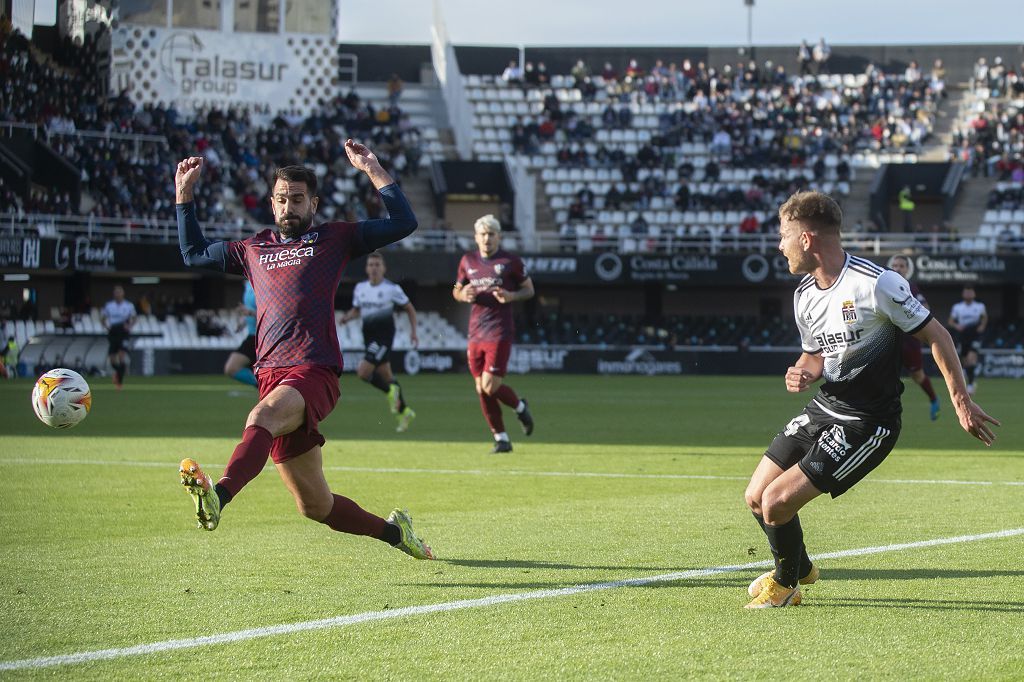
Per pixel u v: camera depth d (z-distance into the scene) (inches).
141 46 1688.0
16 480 393.1
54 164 1429.6
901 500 347.3
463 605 208.1
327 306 234.8
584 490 374.0
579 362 1553.9
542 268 1569.9
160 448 510.3
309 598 213.3
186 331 1502.2
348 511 238.8
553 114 1878.7
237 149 1596.9
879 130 1845.5
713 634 189.0
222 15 1708.9
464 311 1713.8
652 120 1923.0
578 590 220.7
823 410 209.6
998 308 1800.0
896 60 2055.9
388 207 239.8
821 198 206.5
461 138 1838.1
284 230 240.2
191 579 229.8
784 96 1948.8
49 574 234.5
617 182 1771.7
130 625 193.0
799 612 204.2
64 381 249.1
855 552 260.7
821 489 204.8
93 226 1389.0
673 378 1424.7
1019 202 1724.9
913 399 973.2
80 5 1683.1
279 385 224.7
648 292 1726.1
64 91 1572.3
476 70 2100.1
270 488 369.7
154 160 1529.3
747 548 266.4
